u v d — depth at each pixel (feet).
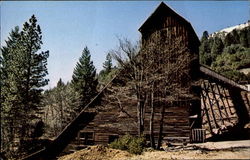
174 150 55.36
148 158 48.24
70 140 78.69
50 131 190.29
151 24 77.71
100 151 57.93
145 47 63.41
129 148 56.70
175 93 63.87
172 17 75.72
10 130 103.19
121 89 65.46
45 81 133.28
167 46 64.49
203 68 88.94
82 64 178.09
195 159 43.62
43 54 132.67
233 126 91.97
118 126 74.49
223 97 101.50
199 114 78.38
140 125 60.80
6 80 123.54
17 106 112.57
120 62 60.95
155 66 63.77
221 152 48.47
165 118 71.31
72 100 176.76
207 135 86.07
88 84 171.22
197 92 77.56
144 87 58.75
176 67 62.08
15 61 126.21
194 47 83.05
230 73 169.99
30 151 111.55
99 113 77.56
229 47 269.85
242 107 104.99
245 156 42.68
